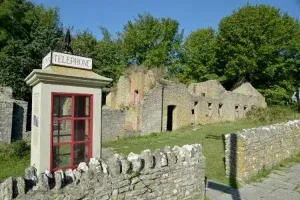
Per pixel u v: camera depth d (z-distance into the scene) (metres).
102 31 40.25
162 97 21.05
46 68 4.60
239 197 6.75
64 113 4.85
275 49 34.16
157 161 5.27
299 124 12.14
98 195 4.29
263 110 27.56
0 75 20.00
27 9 26.12
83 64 4.94
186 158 5.87
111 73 34.34
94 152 5.03
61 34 25.69
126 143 15.33
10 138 14.22
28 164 9.55
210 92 28.34
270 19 34.53
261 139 8.80
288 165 9.88
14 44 20.84
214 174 8.38
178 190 5.62
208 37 41.72
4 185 3.46
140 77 22.48
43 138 4.50
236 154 7.98
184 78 40.44
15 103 14.97
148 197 5.04
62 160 4.83
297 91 39.75
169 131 21.06
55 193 3.82
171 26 42.09
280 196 6.92
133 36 40.69
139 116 19.38
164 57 40.41
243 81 33.97
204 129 20.84
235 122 26.50
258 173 8.55
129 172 4.73
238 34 34.72
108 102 25.28
